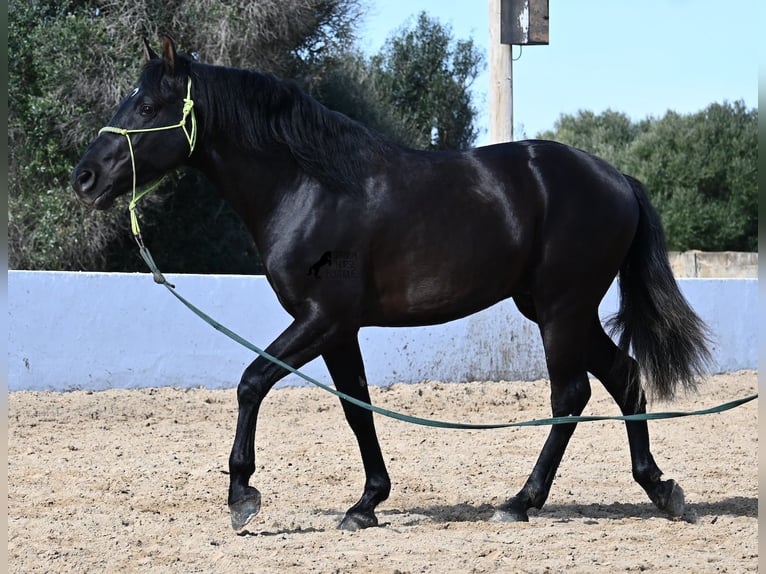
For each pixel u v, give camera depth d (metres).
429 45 36.09
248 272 24.89
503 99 15.73
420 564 5.77
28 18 22.33
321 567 5.68
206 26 22.31
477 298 6.91
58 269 22.36
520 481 8.50
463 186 6.84
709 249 41.53
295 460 9.35
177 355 13.12
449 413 12.36
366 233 6.58
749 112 42.28
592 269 7.04
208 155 6.75
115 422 11.18
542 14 15.47
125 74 21.84
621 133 48.03
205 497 7.73
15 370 12.34
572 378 7.09
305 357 6.53
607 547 6.21
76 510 7.22
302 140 6.55
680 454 9.84
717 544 6.36
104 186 6.56
